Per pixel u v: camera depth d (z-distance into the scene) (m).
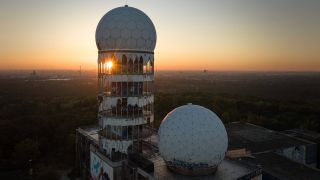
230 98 167.62
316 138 91.81
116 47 56.75
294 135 95.94
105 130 59.53
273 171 62.38
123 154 56.78
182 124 50.19
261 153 73.00
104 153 59.06
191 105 54.06
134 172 51.97
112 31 55.97
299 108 144.88
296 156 78.75
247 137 85.38
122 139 56.72
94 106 132.25
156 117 114.31
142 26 56.88
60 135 98.50
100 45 58.50
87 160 71.38
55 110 135.62
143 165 50.84
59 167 81.44
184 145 48.88
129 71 58.03
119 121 56.16
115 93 58.97
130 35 56.00
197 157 48.81
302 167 65.75
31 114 127.31
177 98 144.38
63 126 104.25
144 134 59.38
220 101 150.62
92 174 63.44
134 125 57.00
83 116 113.81
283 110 144.50
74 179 73.31
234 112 131.12
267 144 79.25
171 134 50.38
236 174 50.72
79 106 140.25
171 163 50.66
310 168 65.44
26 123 105.94
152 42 59.16
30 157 82.69
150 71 60.59
